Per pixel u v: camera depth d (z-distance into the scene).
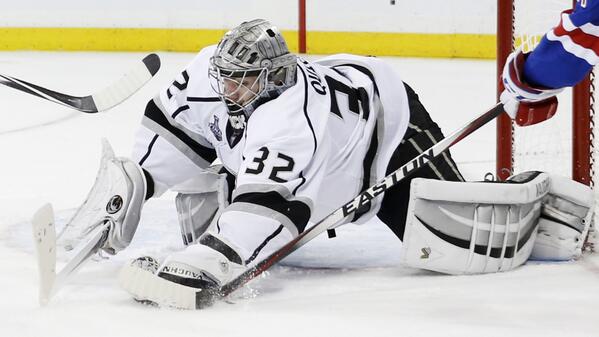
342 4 25.77
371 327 5.96
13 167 13.05
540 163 9.99
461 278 7.32
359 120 7.39
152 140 7.80
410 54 25.86
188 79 7.61
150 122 7.82
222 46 6.87
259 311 6.31
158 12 26.05
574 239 7.86
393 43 25.84
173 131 7.78
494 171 13.01
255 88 6.86
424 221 7.23
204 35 26.11
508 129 9.06
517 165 9.99
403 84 8.05
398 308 6.42
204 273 6.36
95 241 7.24
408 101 7.92
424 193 7.15
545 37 5.76
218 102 7.34
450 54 25.75
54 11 26.02
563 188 7.82
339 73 7.79
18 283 7.09
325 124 6.95
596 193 8.61
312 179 6.84
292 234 6.68
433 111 18.38
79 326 5.95
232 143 7.34
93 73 22.25
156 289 6.31
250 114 7.04
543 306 6.50
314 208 7.00
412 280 7.28
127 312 6.27
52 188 11.64
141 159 7.82
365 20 25.77
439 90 20.73
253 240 6.57
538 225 7.89
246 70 6.75
